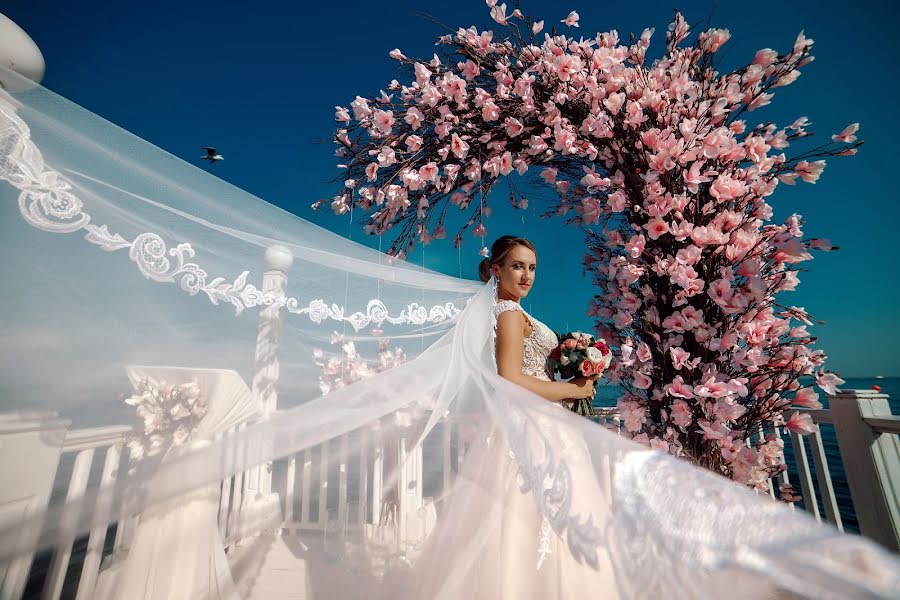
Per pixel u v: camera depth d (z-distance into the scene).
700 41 2.04
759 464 1.71
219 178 1.06
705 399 1.72
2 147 0.76
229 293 0.99
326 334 1.19
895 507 2.18
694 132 1.81
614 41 2.08
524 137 2.23
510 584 1.19
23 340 0.71
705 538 0.86
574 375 1.79
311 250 1.21
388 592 1.08
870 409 2.31
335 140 2.22
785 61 1.81
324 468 1.07
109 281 0.81
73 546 0.70
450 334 1.54
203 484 0.82
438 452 1.26
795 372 1.82
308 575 1.01
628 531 0.95
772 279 1.84
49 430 0.69
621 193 1.96
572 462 1.11
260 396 0.99
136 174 0.91
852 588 0.72
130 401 0.79
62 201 0.79
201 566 0.88
